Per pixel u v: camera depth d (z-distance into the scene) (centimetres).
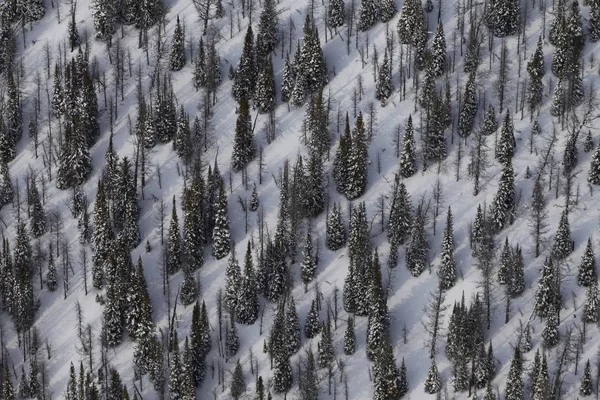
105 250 14375
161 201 15400
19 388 13250
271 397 12325
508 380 11631
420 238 13675
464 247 14000
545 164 14875
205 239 14862
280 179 15512
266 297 13950
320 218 14988
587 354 12212
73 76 17238
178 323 13775
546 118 15838
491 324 12888
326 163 15825
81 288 14650
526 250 13738
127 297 13550
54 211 15738
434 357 12662
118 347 13688
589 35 17188
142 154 15588
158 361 12888
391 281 13775
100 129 17075
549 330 12269
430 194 14875
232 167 15900
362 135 15100
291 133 16450
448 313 13125
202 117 16975
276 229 14638
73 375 12694
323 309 13675
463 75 16862
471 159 15038
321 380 12619
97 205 14388
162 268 14525
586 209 14212
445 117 15612
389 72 16750
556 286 12512
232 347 13200
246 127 15838
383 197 14888
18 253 14462
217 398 12838
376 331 12631
